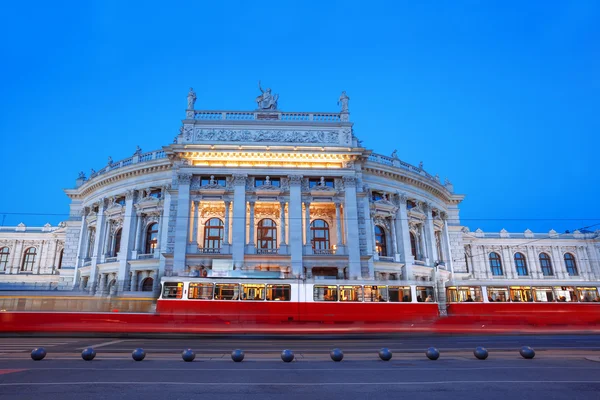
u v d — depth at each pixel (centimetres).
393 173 4719
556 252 6550
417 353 1525
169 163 4431
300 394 840
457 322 2822
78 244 5300
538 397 814
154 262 4181
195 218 4150
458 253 5569
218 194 4200
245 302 2673
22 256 6366
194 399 795
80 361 1259
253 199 4203
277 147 4262
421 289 2905
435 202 5312
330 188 4253
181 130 4525
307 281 2773
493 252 6525
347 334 2562
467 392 859
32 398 788
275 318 2653
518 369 1134
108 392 843
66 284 5084
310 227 4384
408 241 4606
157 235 4469
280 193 4194
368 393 851
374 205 4497
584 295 2983
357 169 4422
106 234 4788
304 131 4475
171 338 2331
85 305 2627
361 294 2781
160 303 2630
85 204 5309
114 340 2166
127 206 4597
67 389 865
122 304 2689
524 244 6525
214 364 1220
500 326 2817
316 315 2691
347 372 1094
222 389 881
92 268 4666
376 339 2333
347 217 4156
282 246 4053
